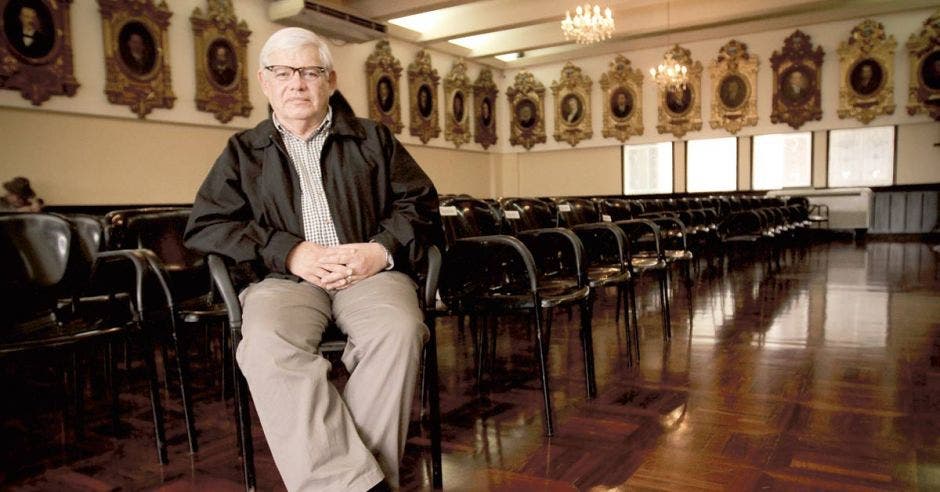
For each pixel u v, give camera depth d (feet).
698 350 11.00
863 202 36.32
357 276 5.70
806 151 39.47
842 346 10.94
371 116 35.94
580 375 9.66
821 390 8.54
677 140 42.75
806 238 35.76
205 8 26.37
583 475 6.12
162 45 24.45
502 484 5.98
